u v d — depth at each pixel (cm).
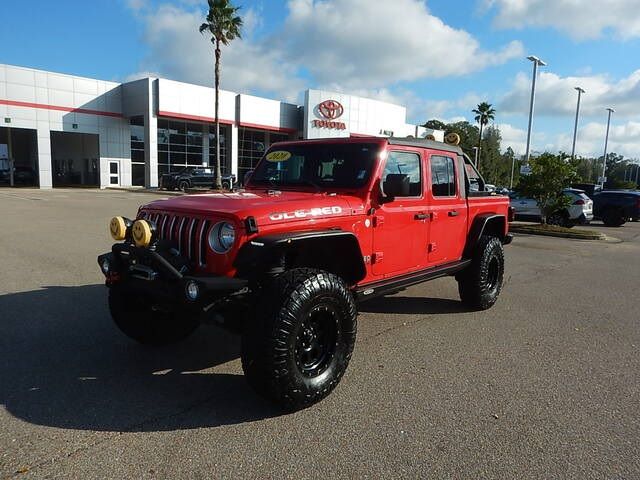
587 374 425
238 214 348
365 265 428
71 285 677
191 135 4103
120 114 3800
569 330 550
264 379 327
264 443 305
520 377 415
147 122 3628
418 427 328
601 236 1535
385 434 318
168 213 396
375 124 4497
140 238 352
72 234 1147
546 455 297
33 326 513
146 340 452
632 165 9600
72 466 277
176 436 311
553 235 1575
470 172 608
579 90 3797
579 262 1049
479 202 606
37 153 3456
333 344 366
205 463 282
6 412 337
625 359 463
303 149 492
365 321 567
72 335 489
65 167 4250
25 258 856
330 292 352
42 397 361
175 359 439
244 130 4341
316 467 280
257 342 325
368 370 424
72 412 339
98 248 965
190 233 370
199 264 365
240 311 364
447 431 323
